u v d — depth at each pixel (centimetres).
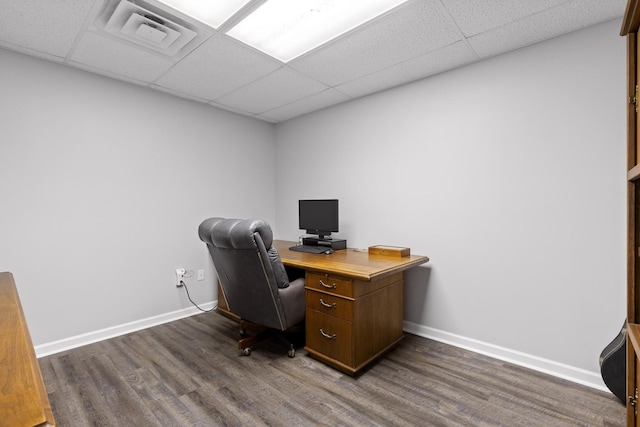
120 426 154
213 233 216
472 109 231
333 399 175
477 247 230
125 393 181
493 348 223
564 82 193
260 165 377
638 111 104
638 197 107
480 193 228
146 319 280
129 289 271
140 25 185
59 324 235
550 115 198
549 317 201
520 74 210
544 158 201
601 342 184
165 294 293
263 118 369
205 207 323
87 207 248
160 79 261
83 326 246
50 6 168
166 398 176
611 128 179
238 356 226
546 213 201
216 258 237
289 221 376
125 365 212
